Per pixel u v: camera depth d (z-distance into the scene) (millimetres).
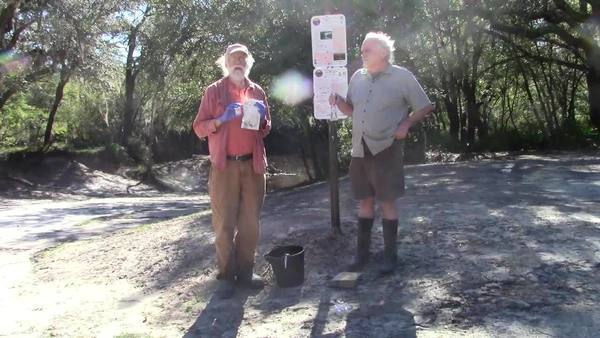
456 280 4609
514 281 4484
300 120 20766
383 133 4738
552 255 4977
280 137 29156
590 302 4016
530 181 10562
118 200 24891
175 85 26344
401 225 6309
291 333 4086
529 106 32781
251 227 5059
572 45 23047
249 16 16500
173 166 39375
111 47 28812
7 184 30500
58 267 7449
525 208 7031
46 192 30031
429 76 20188
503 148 24188
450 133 26234
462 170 13117
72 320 5012
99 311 5211
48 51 25547
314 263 5469
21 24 24547
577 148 21844
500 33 23578
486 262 4910
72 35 24578
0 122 34531
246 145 4965
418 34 17719
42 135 36844
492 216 6523
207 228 7980
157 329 4527
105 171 35812
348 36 14781
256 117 4867
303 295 4801
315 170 21969
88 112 38125
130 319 4875
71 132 37938
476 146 24844
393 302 4375
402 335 3830
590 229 5766
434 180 11125
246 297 4980
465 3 20359
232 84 5043
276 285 5141
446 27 21656
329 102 5457
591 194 8508
